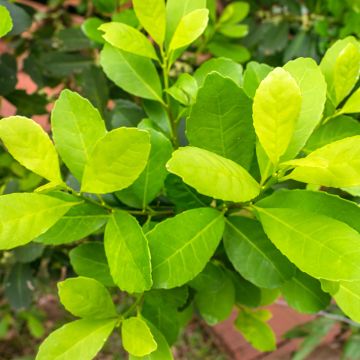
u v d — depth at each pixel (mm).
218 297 416
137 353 291
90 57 653
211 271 369
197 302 420
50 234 323
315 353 1002
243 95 293
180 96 354
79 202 303
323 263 269
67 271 575
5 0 467
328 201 298
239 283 411
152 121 390
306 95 297
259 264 330
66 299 302
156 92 374
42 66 667
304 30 637
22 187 560
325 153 269
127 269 276
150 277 264
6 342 1030
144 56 369
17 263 593
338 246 270
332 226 278
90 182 282
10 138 281
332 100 344
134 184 328
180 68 631
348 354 794
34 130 284
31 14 621
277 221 292
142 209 342
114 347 996
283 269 328
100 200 316
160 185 330
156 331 320
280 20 670
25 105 575
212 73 287
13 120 281
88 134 305
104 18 696
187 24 333
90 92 545
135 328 301
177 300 357
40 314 956
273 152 279
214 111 297
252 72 350
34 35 767
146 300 350
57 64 641
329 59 347
